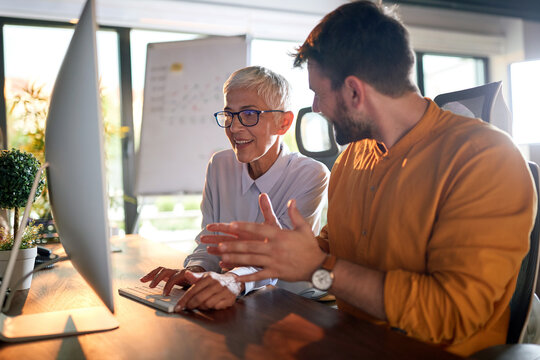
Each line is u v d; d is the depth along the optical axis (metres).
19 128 3.51
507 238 0.86
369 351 0.77
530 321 1.21
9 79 3.68
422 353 0.76
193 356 0.76
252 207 1.75
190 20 4.12
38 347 0.82
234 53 3.61
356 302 0.93
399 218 1.03
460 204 0.91
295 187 1.70
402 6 4.81
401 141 1.06
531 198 0.89
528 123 2.96
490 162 0.91
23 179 1.23
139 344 0.82
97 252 0.85
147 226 4.24
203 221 1.86
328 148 2.00
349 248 1.20
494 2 5.01
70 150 0.89
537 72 2.91
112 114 3.99
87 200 0.85
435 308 0.87
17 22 3.70
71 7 3.77
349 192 1.22
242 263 0.93
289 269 0.92
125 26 3.97
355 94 1.04
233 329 0.89
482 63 5.28
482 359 0.91
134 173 4.06
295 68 1.14
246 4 4.30
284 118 1.68
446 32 4.96
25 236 1.25
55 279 1.36
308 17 4.51
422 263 1.00
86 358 0.77
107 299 0.86
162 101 3.65
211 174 1.86
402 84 1.04
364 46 1.01
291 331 0.87
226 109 1.66
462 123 1.02
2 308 1.06
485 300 0.85
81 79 0.84
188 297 1.03
